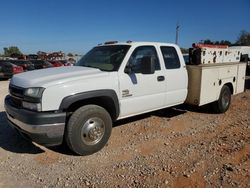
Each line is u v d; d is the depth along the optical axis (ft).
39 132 13.42
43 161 14.30
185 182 12.04
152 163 13.96
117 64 16.67
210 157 14.57
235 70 25.62
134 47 17.42
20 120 13.98
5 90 42.27
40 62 83.71
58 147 16.12
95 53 18.93
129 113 17.24
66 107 13.99
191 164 13.75
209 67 21.61
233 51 26.86
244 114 24.12
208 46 24.04
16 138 17.51
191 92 21.47
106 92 15.43
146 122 20.99
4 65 62.54
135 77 17.04
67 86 14.03
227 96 24.81
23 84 14.39
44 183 12.14
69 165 13.85
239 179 12.21
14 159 14.49
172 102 20.08
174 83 19.85
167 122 21.11
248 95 34.19
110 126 15.85
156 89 18.47
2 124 20.44
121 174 12.86
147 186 11.77
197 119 22.27
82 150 14.75
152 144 16.58
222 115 23.82
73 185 11.98
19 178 12.54
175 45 20.57
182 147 16.08
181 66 20.63
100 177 12.62
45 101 13.51
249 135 18.12
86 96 14.57
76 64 19.11
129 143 16.75
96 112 15.02
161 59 19.02
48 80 14.14
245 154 14.90
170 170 13.16
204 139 17.46
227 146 16.14
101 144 15.51
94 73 15.61
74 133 14.33
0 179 12.42
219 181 12.07
